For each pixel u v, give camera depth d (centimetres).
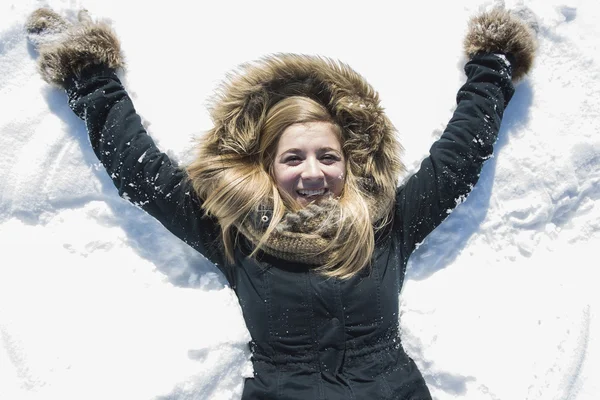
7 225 167
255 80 151
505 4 175
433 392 157
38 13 166
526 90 176
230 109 151
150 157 151
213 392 152
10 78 169
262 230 147
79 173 167
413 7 179
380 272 148
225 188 147
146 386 149
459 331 160
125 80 168
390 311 148
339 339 143
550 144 173
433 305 162
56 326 158
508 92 163
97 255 165
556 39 179
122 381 151
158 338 155
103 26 161
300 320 143
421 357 157
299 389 142
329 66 151
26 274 162
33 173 165
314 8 178
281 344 144
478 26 165
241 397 149
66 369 154
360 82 151
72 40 157
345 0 179
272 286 145
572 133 174
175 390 149
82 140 167
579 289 169
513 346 160
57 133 167
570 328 164
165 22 174
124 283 163
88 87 157
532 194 172
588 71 178
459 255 170
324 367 143
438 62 175
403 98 173
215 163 150
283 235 145
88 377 152
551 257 172
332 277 144
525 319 164
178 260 166
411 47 176
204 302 159
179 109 168
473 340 160
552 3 180
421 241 158
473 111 158
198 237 153
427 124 171
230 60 173
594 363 164
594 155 174
